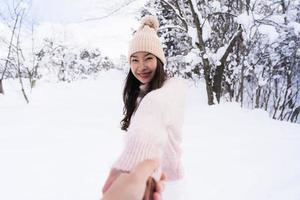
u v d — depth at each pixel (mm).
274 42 11383
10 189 3270
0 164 4047
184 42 15328
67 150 4766
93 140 5426
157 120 847
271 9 12312
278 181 3609
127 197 469
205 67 10281
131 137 770
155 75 1282
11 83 15148
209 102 10219
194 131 6188
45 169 3885
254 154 4609
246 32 10156
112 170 742
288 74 12516
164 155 1101
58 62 27125
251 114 8023
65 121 7520
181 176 1226
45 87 16000
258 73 11859
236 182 3576
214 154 4605
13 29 13930
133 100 1473
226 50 10352
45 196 3131
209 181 3598
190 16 12484
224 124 6910
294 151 4746
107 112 9266
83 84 18891
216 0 11570
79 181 3520
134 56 1289
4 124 7012
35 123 7207
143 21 1396
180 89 1076
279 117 12703
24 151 4691
